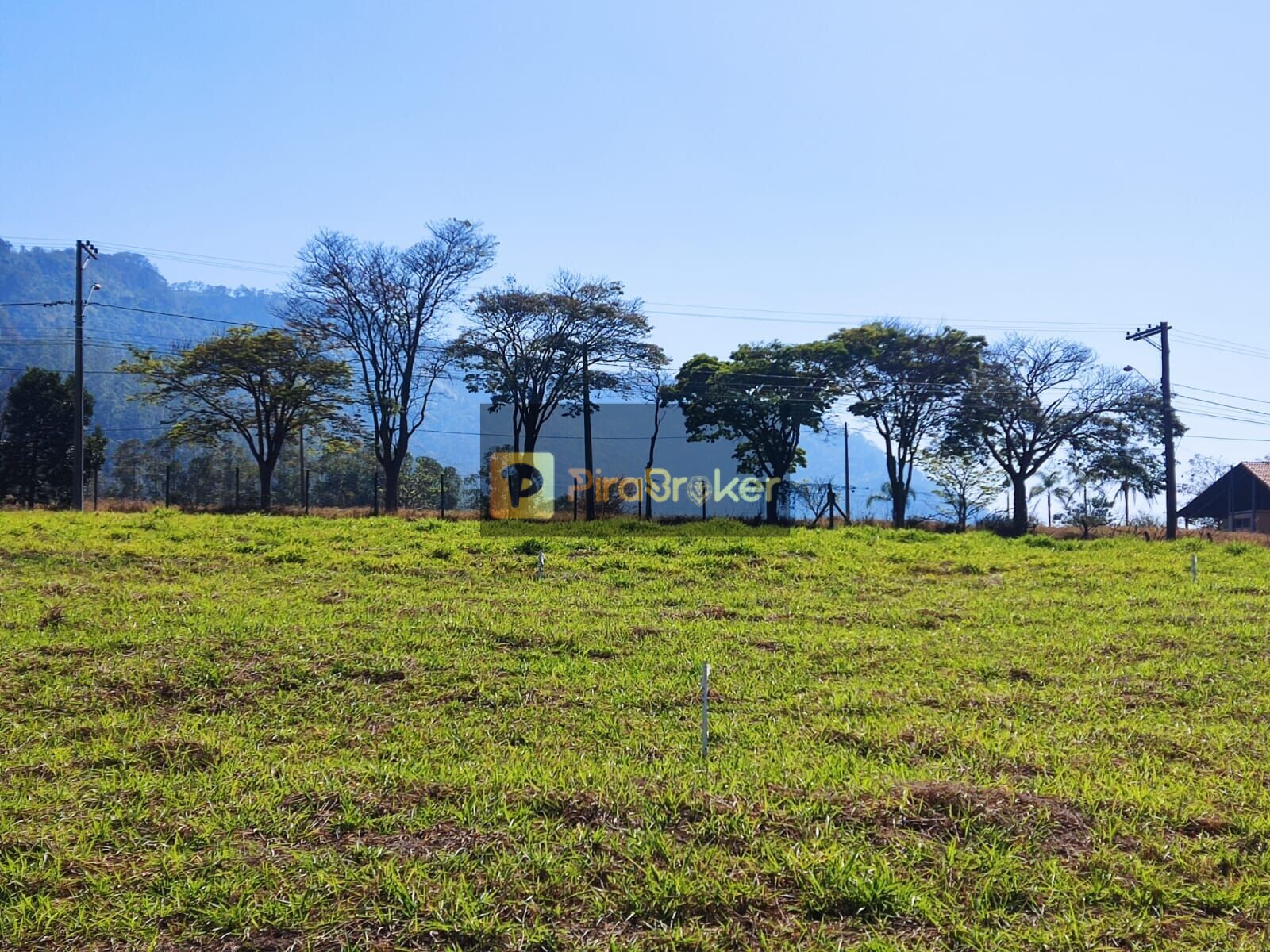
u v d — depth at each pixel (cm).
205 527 2217
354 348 4491
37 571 1639
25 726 823
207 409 4434
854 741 799
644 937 474
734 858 549
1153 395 4319
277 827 594
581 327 4622
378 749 782
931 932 481
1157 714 908
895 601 1546
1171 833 591
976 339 4600
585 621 1307
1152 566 1998
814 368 4556
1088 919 491
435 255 4475
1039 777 700
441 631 1209
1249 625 1335
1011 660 1125
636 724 862
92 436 5447
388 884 514
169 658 1027
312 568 1761
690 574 1777
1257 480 5066
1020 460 4594
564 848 558
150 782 674
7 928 483
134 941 476
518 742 816
